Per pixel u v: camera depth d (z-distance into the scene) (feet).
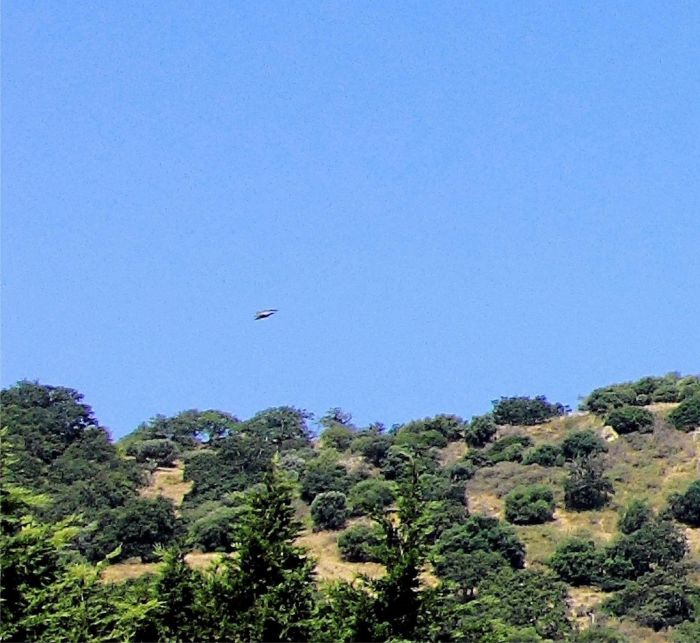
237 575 102.99
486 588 209.97
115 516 232.53
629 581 227.40
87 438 299.58
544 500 271.28
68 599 92.48
